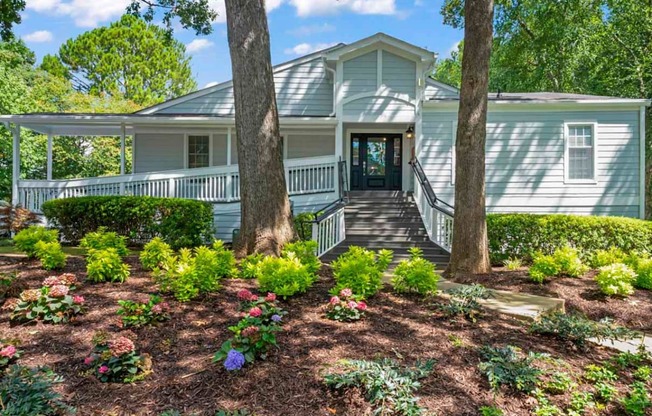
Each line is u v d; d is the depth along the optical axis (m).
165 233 9.62
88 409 2.73
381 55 12.17
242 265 5.79
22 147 18.92
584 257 8.68
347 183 12.70
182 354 3.43
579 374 3.62
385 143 14.58
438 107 12.23
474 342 3.98
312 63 14.55
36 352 3.40
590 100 11.93
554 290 6.32
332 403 2.89
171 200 9.82
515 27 21.00
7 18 12.79
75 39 34.09
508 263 8.30
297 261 5.15
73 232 9.86
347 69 12.25
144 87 35.59
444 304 4.89
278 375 3.16
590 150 12.14
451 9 16.80
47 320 3.90
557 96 13.37
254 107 6.78
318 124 12.66
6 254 7.18
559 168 12.16
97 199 9.80
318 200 11.70
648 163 16.91
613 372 3.75
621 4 17.69
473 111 7.00
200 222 9.87
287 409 2.81
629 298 6.21
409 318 4.46
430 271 5.20
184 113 14.27
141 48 35.16
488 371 3.29
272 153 6.81
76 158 21.73
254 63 6.79
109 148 22.75
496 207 12.27
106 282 5.12
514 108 12.15
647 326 5.54
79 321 3.97
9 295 4.49
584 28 18.22
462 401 3.04
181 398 2.87
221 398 2.88
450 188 12.26
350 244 9.95
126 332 3.69
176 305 4.40
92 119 11.99
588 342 4.49
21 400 2.52
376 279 5.02
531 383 3.24
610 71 18.45
